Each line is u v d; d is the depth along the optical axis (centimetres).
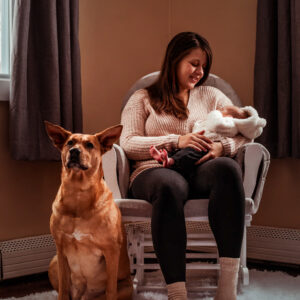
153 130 189
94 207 147
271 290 191
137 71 271
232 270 148
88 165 145
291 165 241
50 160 218
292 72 221
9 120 218
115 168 178
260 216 250
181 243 146
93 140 151
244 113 190
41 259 225
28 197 226
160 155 170
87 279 159
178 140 175
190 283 196
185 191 155
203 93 205
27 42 211
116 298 154
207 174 158
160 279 204
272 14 230
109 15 260
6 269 212
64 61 218
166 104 192
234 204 149
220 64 263
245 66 255
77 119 225
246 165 173
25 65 209
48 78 213
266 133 231
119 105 264
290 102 224
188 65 193
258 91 231
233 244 148
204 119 195
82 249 151
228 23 260
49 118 213
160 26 277
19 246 217
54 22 213
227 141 176
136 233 192
